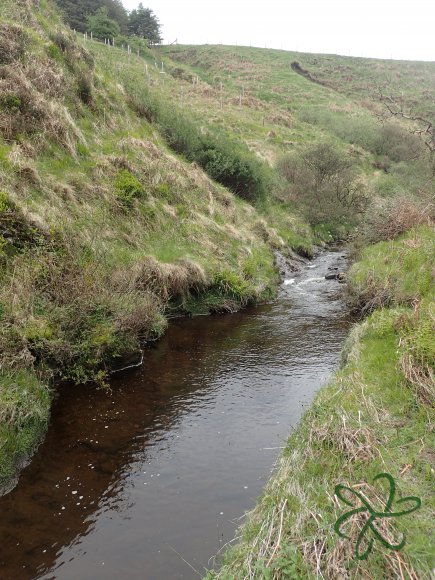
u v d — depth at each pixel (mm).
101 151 13805
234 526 4766
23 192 9734
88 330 8031
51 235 9242
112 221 11758
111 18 55750
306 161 25453
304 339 10031
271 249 17625
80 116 14375
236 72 55562
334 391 6066
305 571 3443
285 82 53500
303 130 38094
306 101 47875
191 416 6930
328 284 15195
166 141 18391
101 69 17844
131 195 12719
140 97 18672
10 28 13641
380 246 13766
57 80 13828
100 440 6301
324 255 20469
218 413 7008
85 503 5141
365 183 27344
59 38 15688
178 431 6523
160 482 5480
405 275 10562
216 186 18109
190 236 13609
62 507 5074
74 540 4637
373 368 6430
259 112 40094
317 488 4324
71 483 5449
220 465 5777
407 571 3221
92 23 46906
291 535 3832
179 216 14125
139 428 6602
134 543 4594
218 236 14734
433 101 44875
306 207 23719
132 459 5910
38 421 6273
